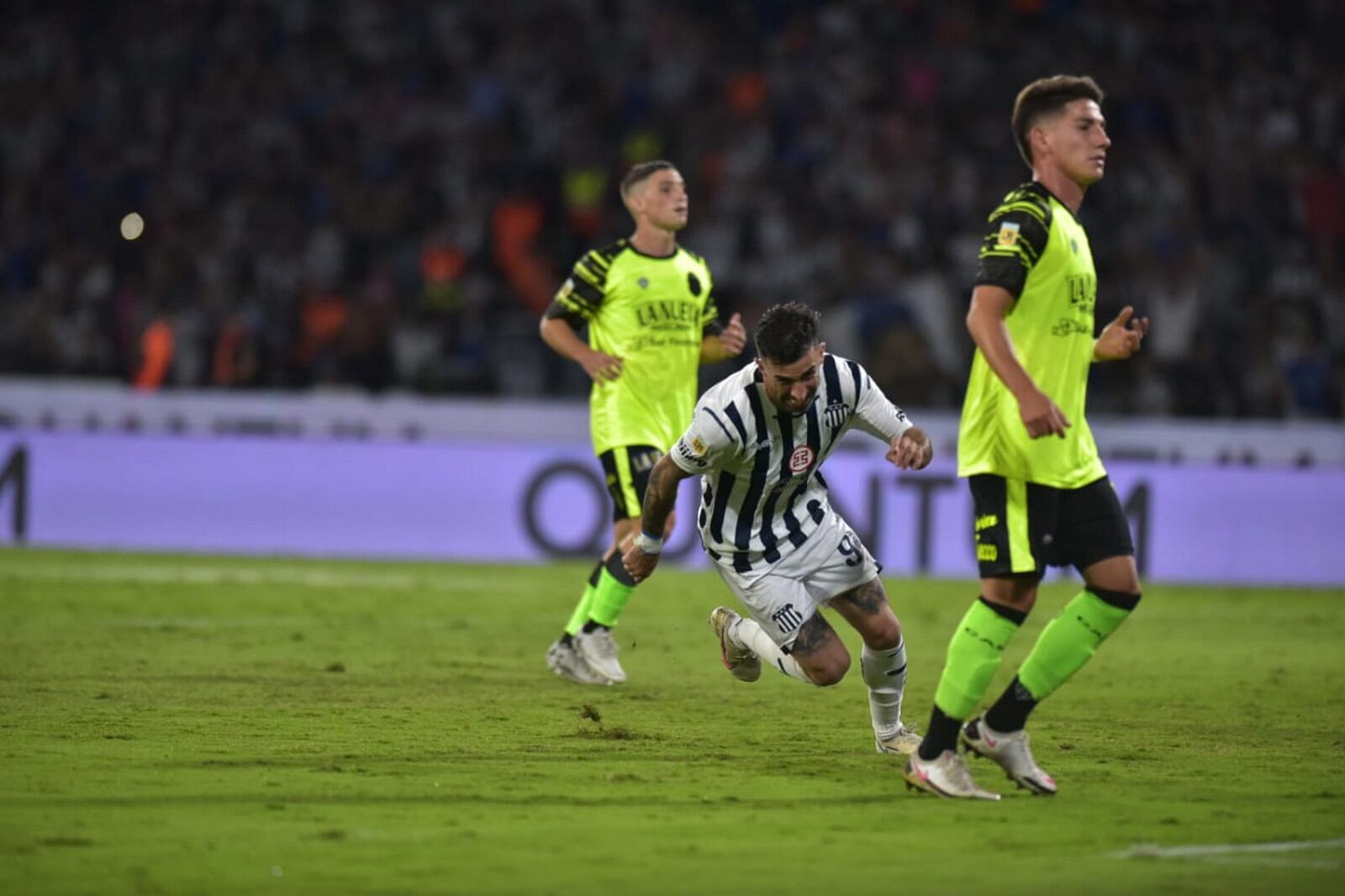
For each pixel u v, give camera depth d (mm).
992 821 18406
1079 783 20891
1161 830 17969
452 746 22953
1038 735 24938
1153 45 82062
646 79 82062
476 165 78875
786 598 22250
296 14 85812
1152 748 23812
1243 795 20078
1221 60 81688
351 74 83625
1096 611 19672
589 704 27422
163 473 58781
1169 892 15258
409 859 16109
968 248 73688
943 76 81188
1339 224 75812
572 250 76188
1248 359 69125
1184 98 79438
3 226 78188
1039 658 19812
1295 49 82688
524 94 82062
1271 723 26594
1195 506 58406
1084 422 19969
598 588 30141
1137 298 70188
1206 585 57250
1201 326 70312
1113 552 19625
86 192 79688
